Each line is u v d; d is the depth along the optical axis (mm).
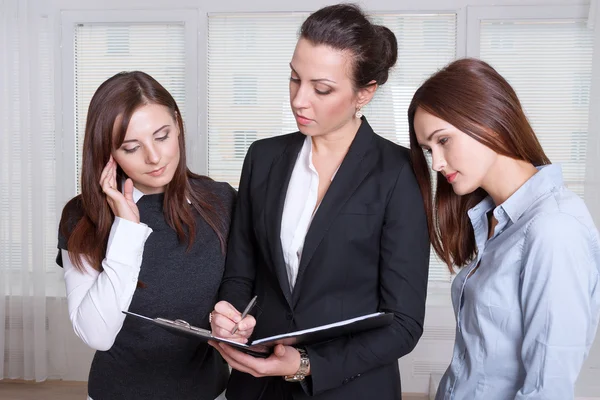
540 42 3625
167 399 1539
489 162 1273
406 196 1427
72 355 3812
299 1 3658
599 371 3174
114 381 1538
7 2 3641
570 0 3547
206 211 1614
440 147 1292
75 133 3836
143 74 1487
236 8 3701
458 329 1393
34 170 3670
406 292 1399
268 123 3799
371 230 1422
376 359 1378
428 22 3658
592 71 3377
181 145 1562
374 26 1391
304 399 1443
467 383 1327
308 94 1345
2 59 3666
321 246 1428
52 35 3764
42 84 3809
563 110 3656
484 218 1410
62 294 3789
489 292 1263
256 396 1532
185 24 3729
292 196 1502
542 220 1175
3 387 3711
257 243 1570
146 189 1580
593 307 1189
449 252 1489
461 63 1285
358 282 1448
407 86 3703
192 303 1555
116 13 3752
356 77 1343
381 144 1501
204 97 3770
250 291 1581
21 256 3756
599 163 3377
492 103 1242
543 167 1271
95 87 3836
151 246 1541
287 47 3738
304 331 1211
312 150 1511
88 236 1498
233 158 3840
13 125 3709
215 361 1625
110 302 1409
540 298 1145
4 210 3746
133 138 1428
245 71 3775
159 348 1522
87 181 1486
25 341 3758
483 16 3592
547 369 1129
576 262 1132
